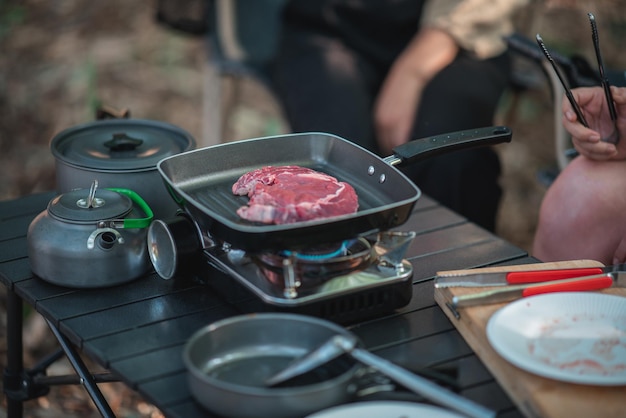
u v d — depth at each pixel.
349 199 1.51
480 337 1.39
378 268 1.49
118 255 1.56
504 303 1.47
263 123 3.76
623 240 1.80
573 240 1.85
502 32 2.71
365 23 2.81
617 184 1.78
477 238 1.82
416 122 2.56
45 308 1.52
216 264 1.53
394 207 1.39
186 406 1.29
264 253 1.46
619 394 1.25
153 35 4.29
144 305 1.53
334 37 2.84
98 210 1.58
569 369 1.30
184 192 1.58
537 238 1.95
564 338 1.37
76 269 1.55
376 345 1.43
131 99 3.81
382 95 2.69
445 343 1.44
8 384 2.00
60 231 1.56
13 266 1.66
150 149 1.80
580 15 3.94
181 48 4.24
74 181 1.73
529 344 1.35
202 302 1.55
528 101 3.75
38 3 4.48
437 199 2.48
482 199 2.51
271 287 1.43
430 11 2.72
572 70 2.06
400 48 2.84
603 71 1.67
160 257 1.60
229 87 3.11
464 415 1.23
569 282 1.49
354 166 1.66
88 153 1.77
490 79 2.64
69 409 2.33
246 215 1.49
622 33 3.88
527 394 1.26
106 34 4.28
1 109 3.72
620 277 1.51
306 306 1.41
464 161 2.45
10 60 4.05
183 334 1.46
